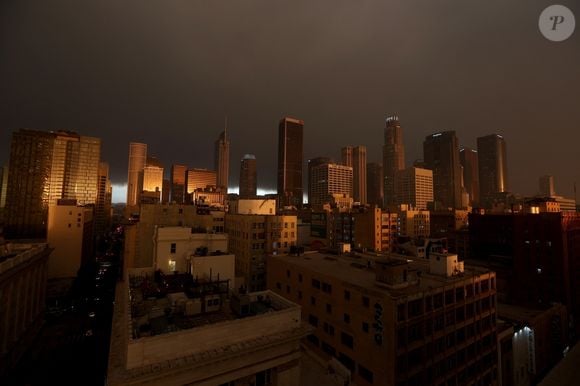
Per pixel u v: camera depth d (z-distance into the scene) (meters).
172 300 28.91
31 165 197.25
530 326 60.16
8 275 57.38
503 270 86.69
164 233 41.38
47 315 92.94
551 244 80.19
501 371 52.19
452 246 117.81
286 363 24.97
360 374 40.62
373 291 39.69
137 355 19.78
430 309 40.44
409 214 147.12
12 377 60.81
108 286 125.88
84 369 63.94
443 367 41.09
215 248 43.94
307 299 52.78
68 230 123.00
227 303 29.91
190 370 20.88
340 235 136.88
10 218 186.75
